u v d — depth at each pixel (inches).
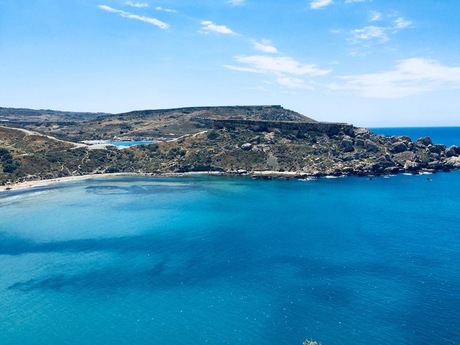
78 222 4579.2
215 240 3870.6
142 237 4001.0
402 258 3326.8
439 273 3014.3
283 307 2556.6
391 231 4084.6
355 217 4672.7
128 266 3255.4
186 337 2253.9
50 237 4033.0
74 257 3472.0
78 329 2342.5
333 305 2568.9
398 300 2615.7
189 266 3235.7
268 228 4256.9
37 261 3388.3
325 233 4042.8
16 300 2691.9
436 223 4384.8
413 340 2201.0
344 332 2281.0
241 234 4050.2
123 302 2655.0
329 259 3324.3
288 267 3174.2
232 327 2346.2
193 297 2706.7
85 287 2878.9
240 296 2711.6
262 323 2381.9
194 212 5014.8
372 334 2255.2
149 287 2866.6
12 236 4072.3
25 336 2274.9
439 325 2332.7
